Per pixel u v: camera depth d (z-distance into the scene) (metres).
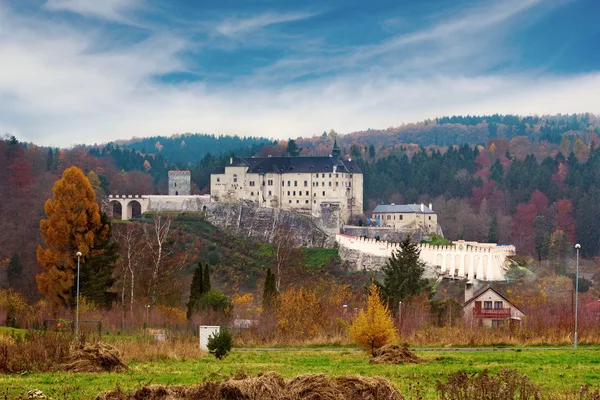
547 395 54.22
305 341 107.56
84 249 140.50
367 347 89.44
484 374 51.94
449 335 104.81
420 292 148.25
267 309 126.56
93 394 54.59
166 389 52.06
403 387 59.69
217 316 126.69
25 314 117.50
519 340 101.44
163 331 111.94
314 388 49.88
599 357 82.62
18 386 57.75
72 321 104.31
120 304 142.25
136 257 173.38
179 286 173.00
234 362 79.56
